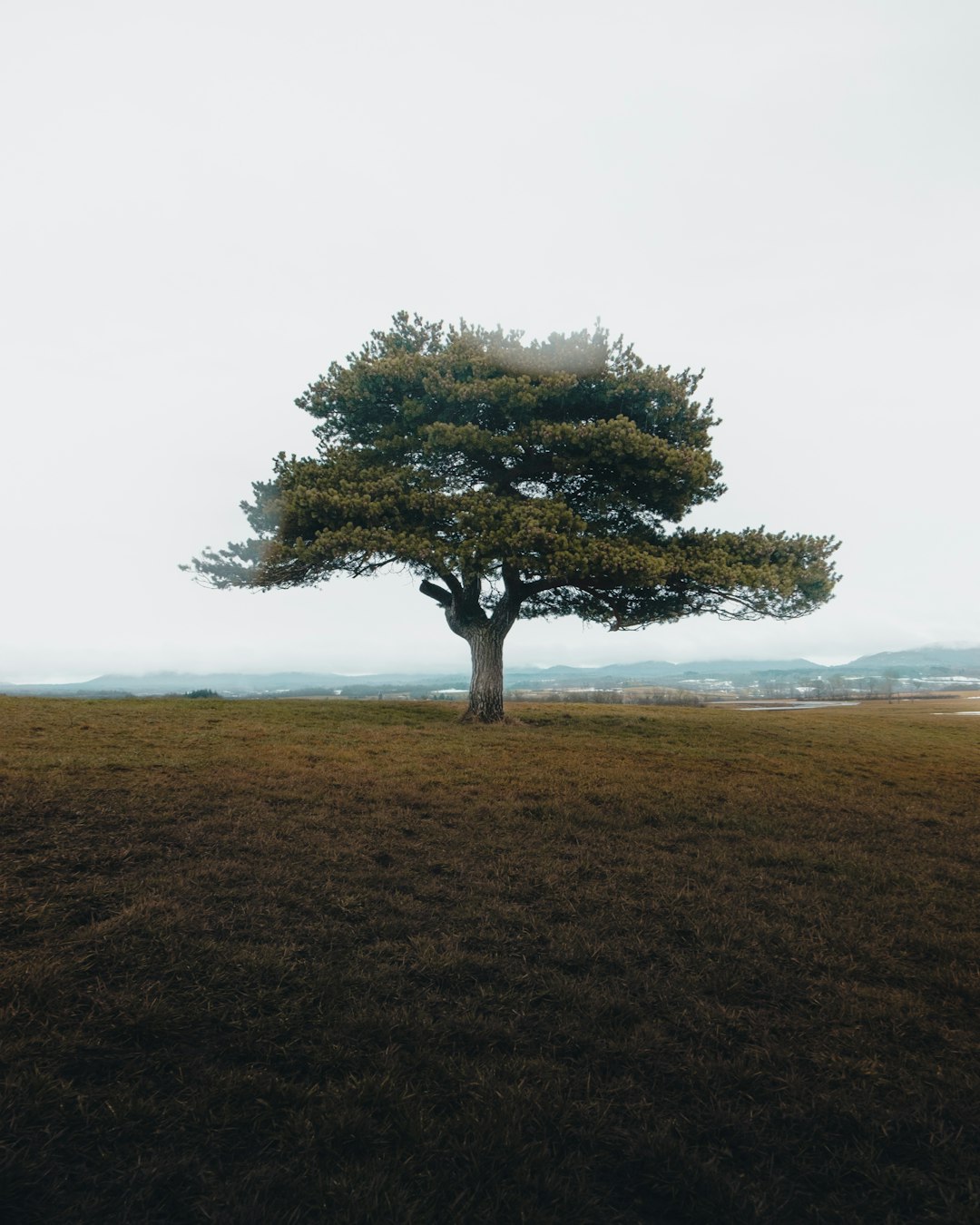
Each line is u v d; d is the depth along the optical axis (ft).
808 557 72.28
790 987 16.03
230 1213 8.81
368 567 73.97
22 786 31.30
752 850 28.07
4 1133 9.91
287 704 84.79
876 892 23.48
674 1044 13.34
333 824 28.78
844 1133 10.98
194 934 17.30
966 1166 10.10
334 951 16.96
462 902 20.81
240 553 73.05
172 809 29.40
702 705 151.02
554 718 84.64
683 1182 9.67
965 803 41.57
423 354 76.89
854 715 113.19
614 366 77.56
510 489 79.46
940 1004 15.46
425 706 90.74
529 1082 11.99
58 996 13.71
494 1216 9.07
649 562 64.28
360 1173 9.59
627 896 21.88
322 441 85.97
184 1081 11.51
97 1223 8.58
